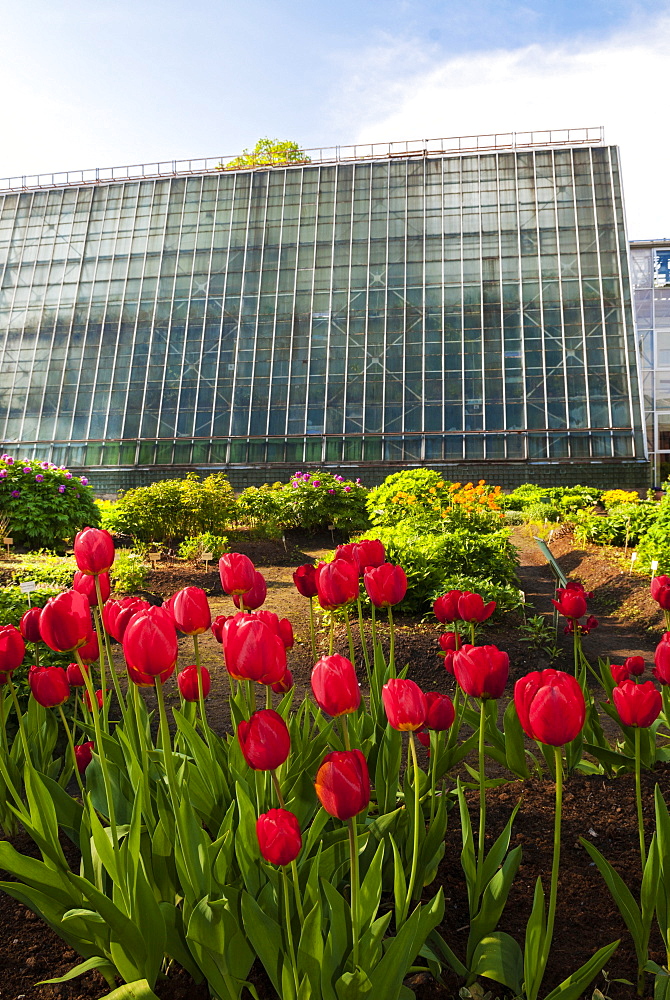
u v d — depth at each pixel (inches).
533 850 118.0
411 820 101.6
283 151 1793.8
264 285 1298.0
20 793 128.4
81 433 1242.0
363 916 76.3
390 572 106.8
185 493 625.6
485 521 496.1
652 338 1348.4
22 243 1438.2
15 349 1338.6
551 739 67.7
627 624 335.0
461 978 87.0
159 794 92.0
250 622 73.2
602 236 1230.3
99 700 125.9
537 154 1312.7
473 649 86.7
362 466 1136.8
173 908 84.5
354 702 70.5
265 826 68.0
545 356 1162.0
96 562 88.6
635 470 1078.4
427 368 1180.5
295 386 1205.7
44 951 95.7
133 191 1434.5
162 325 1302.9
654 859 85.7
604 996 84.0
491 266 1240.2
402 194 1328.7
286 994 70.3
